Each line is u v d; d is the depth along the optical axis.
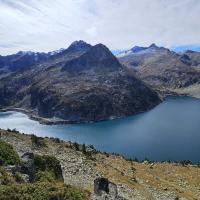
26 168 37.78
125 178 82.81
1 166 35.91
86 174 71.56
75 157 86.00
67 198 29.20
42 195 27.73
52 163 47.53
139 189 77.06
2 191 26.61
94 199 33.75
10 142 82.06
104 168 85.44
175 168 121.06
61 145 97.44
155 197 75.69
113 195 38.03
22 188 27.81
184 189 95.50
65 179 63.88
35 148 84.31
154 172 110.38
